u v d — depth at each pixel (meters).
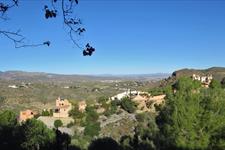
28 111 108.62
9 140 36.47
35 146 36.94
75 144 44.94
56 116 105.25
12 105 133.25
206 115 24.25
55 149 37.62
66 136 39.22
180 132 24.66
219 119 24.31
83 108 114.12
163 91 111.25
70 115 104.94
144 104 104.50
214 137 24.19
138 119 78.62
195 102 25.02
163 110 26.66
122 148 38.72
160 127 26.70
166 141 25.27
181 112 24.72
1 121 39.78
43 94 169.88
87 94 190.62
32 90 174.12
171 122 25.44
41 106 141.50
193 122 24.44
